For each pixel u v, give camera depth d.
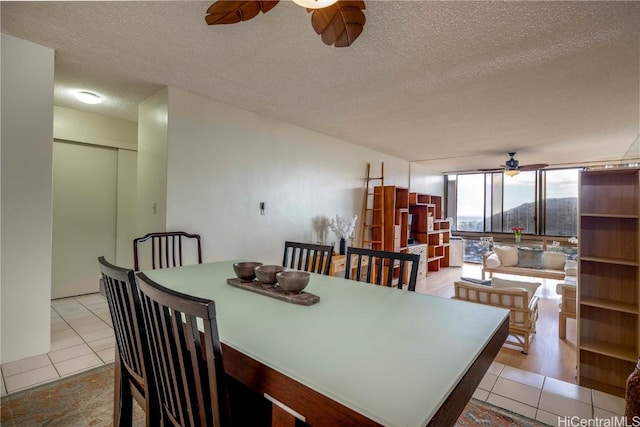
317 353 0.89
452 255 7.62
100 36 2.09
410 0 1.66
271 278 1.56
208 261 3.24
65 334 2.76
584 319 2.65
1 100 2.12
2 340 2.18
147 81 2.82
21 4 1.77
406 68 2.48
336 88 2.91
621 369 2.46
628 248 2.48
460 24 1.88
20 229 2.22
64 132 3.63
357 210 5.38
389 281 1.88
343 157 5.04
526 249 5.88
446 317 1.21
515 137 4.58
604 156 5.86
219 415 0.75
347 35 1.63
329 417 0.68
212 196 3.28
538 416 1.84
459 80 2.69
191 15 1.85
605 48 2.13
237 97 3.18
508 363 2.90
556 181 7.36
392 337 1.01
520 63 2.37
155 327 0.91
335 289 1.64
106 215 4.10
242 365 0.89
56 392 1.93
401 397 0.68
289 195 4.14
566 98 3.04
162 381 0.97
